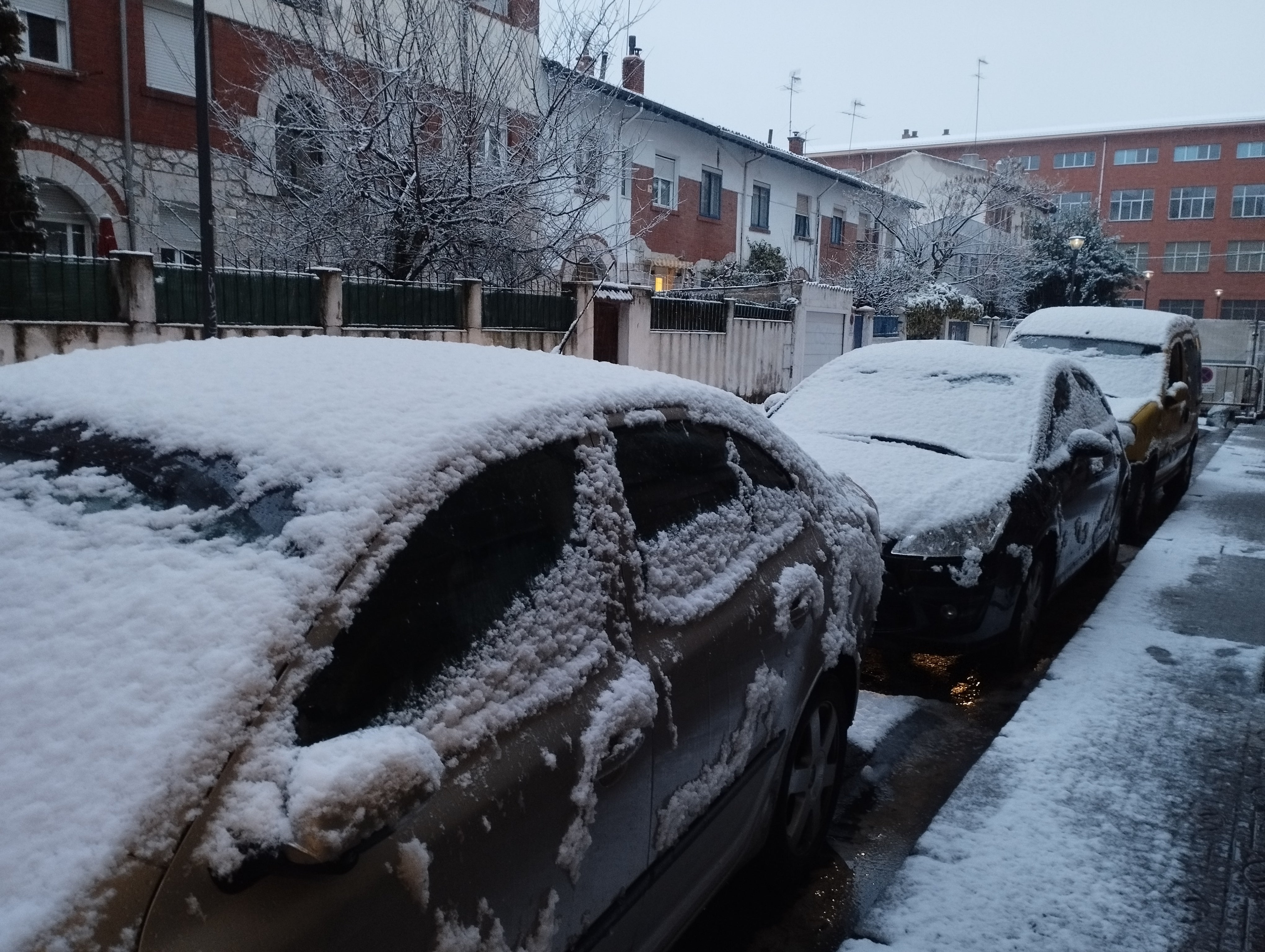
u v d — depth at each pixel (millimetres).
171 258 14938
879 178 40906
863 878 3551
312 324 11078
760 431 3451
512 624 2020
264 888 1470
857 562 3729
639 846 2285
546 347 13883
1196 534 9250
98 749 1523
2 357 8609
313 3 13117
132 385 2344
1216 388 22266
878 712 5070
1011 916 3193
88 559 1860
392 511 1867
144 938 1365
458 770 1774
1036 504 5586
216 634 1654
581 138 14391
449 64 13477
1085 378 7465
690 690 2494
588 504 2352
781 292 19750
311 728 1606
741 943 3158
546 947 1944
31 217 10328
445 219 12852
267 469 1965
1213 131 58812
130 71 14328
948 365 6844
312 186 13609
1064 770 4219
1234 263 59188
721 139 26156
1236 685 5227
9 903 1355
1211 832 3738
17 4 13195
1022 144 62562
